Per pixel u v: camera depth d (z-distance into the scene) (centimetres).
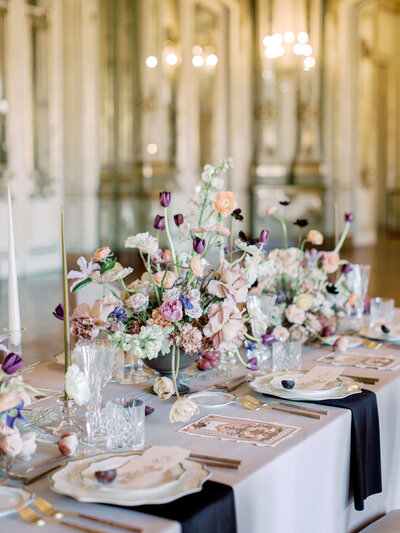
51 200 895
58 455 145
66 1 987
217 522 122
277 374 200
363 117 1244
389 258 1056
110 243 1097
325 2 1198
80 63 991
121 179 1091
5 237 821
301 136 1224
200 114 1162
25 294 721
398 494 211
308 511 156
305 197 1217
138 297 177
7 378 134
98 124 1068
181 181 1128
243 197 1246
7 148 821
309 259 250
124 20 1060
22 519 117
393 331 262
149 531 112
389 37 1484
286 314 236
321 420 166
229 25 1195
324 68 1211
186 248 230
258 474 136
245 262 201
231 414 172
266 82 1223
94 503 122
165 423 166
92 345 160
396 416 206
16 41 818
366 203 1268
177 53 1102
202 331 180
